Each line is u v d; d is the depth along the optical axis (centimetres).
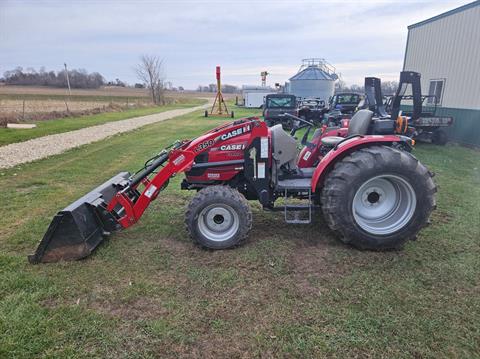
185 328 245
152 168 382
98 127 1609
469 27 1087
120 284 299
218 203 349
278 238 383
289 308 264
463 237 383
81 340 234
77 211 341
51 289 290
